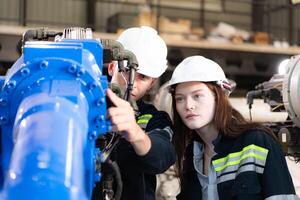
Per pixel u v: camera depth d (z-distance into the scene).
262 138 1.34
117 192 0.90
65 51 0.73
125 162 1.13
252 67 3.46
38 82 0.69
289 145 1.62
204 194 1.42
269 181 1.29
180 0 3.65
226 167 1.36
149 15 3.26
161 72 1.29
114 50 0.95
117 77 1.06
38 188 0.54
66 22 3.54
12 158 0.58
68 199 0.57
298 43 3.72
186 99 1.37
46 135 0.59
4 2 3.43
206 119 1.38
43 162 0.56
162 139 1.05
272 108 1.78
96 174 0.76
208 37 3.29
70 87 0.68
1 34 2.81
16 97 0.71
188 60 1.41
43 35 1.01
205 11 3.81
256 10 3.91
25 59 0.73
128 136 0.85
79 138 0.63
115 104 0.77
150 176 1.28
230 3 3.93
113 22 3.47
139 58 1.25
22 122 0.63
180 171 1.50
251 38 3.42
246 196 1.29
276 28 3.81
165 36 3.16
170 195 1.81
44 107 0.63
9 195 0.55
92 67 0.77
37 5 3.47
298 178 1.79
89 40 0.87
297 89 1.49
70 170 0.58
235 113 1.44
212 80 1.36
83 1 3.58
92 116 0.72
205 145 1.48
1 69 2.81
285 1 3.73
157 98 1.99
